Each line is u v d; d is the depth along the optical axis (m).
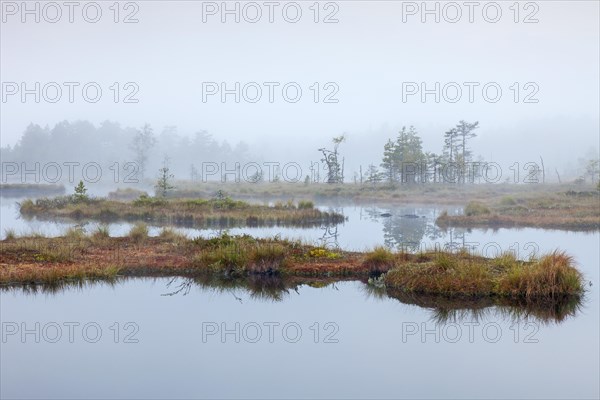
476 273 11.84
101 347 7.89
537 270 11.54
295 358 7.50
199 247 15.82
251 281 12.98
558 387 6.53
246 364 7.24
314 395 6.21
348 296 11.52
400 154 72.19
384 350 7.95
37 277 12.23
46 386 6.44
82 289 11.77
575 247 18.91
